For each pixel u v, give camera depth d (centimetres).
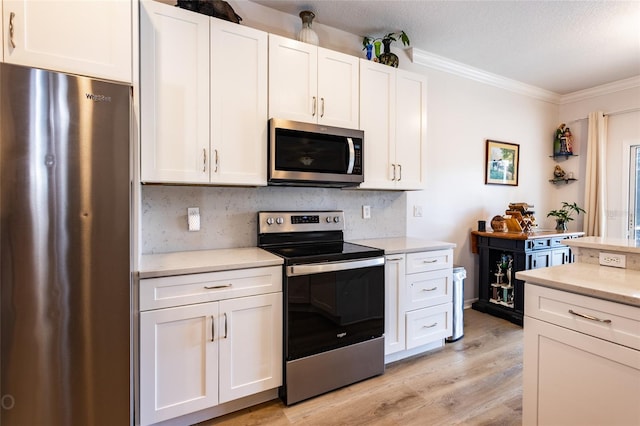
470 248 368
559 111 448
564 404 132
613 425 117
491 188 383
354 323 206
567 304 131
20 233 113
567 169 441
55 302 118
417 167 270
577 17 254
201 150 183
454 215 353
